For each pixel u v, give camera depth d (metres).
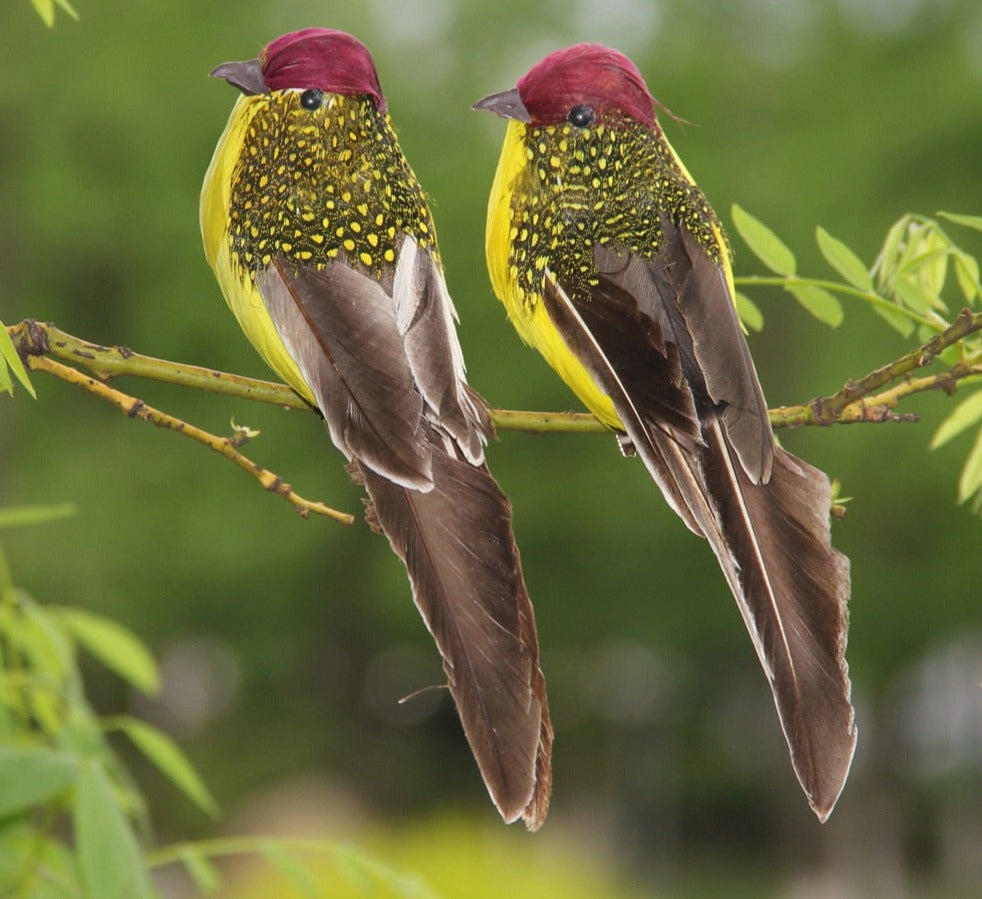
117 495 20.89
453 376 2.92
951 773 25.22
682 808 27.77
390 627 24.03
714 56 21.98
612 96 3.35
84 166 21.20
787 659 2.57
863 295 3.53
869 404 3.30
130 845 2.98
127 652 4.00
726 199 18.98
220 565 21.00
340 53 3.22
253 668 23.55
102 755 3.38
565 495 21.14
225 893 12.79
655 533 21.11
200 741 24.20
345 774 25.59
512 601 2.62
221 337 21.05
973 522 19.20
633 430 2.92
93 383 3.10
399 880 3.50
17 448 21.12
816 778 2.47
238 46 21.94
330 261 3.03
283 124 3.19
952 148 19.12
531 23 24.92
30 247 21.75
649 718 28.41
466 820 14.58
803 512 2.78
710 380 2.97
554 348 3.22
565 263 3.21
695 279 3.16
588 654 26.09
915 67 20.48
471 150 22.36
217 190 3.22
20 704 3.72
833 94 20.97
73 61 20.92
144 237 21.17
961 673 26.23
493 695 2.53
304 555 21.73
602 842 26.58
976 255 18.56
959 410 3.78
